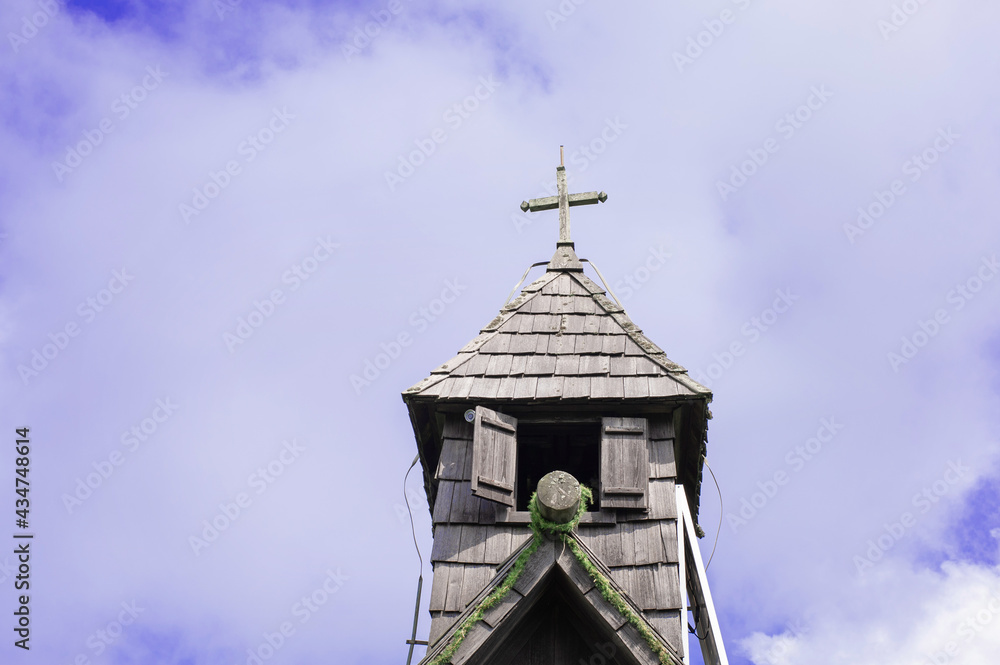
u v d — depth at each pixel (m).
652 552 12.26
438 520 12.74
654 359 14.14
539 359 14.34
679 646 11.34
